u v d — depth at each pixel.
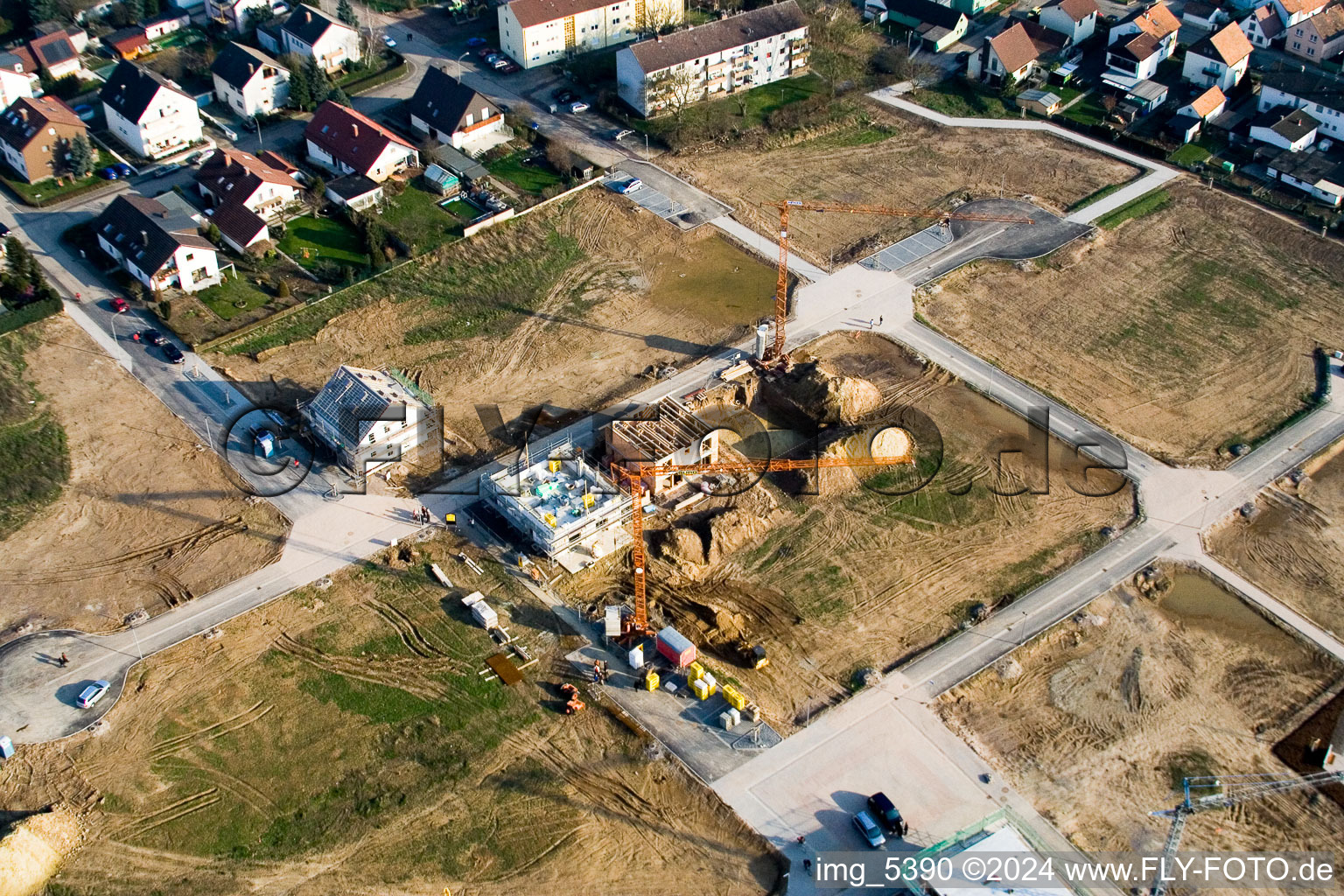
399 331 109.75
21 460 95.19
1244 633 82.69
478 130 135.75
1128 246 120.88
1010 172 132.62
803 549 89.06
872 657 80.88
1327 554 88.50
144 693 78.00
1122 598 84.94
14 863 67.00
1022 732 76.19
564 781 73.12
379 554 87.94
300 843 69.81
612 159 134.25
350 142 128.88
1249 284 115.75
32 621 82.62
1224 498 92.81
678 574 86.81
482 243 120.94
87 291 112.88
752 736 75.56
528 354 107.38
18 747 74.56
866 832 69.38
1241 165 132.25
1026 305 113.19
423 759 74.31
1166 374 105.12
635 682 78.94
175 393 101.94
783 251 110.75
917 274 116.62
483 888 67.62
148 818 70.94
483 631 82.38
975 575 86.81
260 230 117.19
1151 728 76.44
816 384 99.88
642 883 67.94
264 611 83.50
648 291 115.12
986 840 67.69
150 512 91.12
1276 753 74.94
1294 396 102.62
